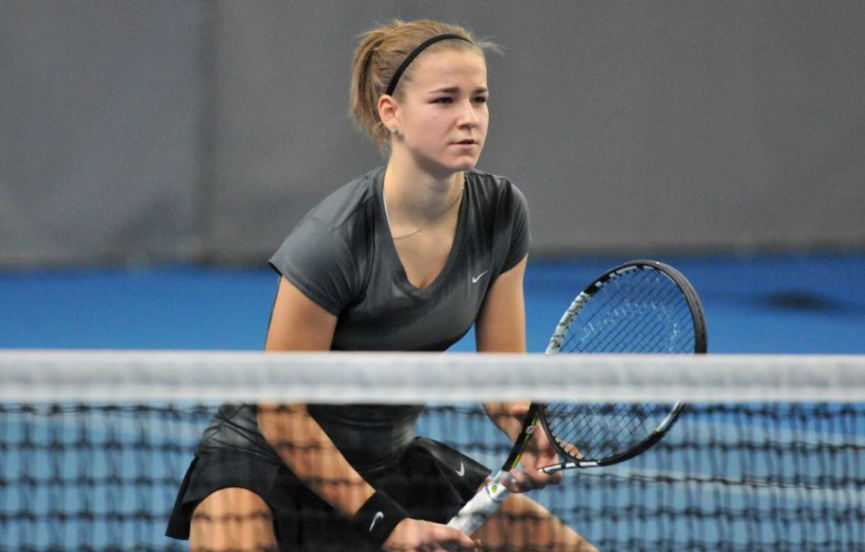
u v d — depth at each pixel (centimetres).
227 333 3231
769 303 3609
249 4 4025
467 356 922
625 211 4319
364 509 1047
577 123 4266
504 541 1148
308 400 912
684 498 1673
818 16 4281
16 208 4050
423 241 1090
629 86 4266
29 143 4022
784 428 1998
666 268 1069
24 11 3931
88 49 3984
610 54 4247
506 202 1140
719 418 2039
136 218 4119
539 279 4000
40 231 4075
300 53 4059
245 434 1107
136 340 3130
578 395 922
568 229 4312
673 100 4288
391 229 1073
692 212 4344
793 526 1545
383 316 1094
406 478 1182
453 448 1290
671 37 4259
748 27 4269
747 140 4325
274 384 902
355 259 1059
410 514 1171
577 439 1164
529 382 920
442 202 1082
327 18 4041
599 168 4294
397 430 1160
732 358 938
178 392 897
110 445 1214
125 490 1645
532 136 4259
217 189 4131
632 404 1145
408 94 1051
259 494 1076
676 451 1869
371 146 4100
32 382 885
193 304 3603
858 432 1983
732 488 1694
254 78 4069
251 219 4153
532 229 4300
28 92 3991
